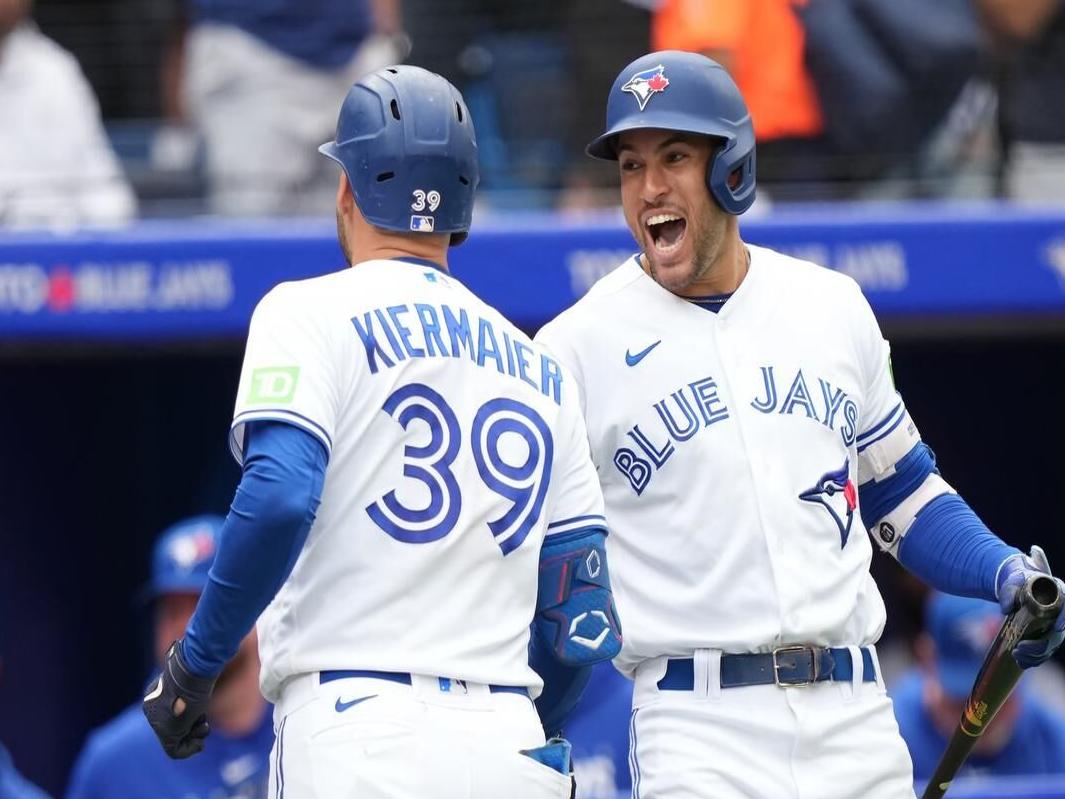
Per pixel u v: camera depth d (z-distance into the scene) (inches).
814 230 856.9
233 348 890.1
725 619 488.7
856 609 498.9
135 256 853.8
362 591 434.9
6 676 987.9
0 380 985.5
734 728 486.3
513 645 446.6
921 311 860.0
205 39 949.2
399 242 470.0
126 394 1067.3
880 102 914.1
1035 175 919.7
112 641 1075.3
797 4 916.0
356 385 442.0
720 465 491.2
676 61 490.3
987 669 479.5
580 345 507.5
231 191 941.2
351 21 948.0
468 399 451.5
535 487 454.6
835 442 500.4
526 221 871.1
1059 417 1077.8
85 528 1059.3
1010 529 1089.4
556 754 444.5
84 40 989.2
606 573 466.9
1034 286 859.4
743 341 502.0
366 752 423.5
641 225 495.5
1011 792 751.1
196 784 761.0
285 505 418.0
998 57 921.5
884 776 494.0
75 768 1044.5
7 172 939.3
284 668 440.1
